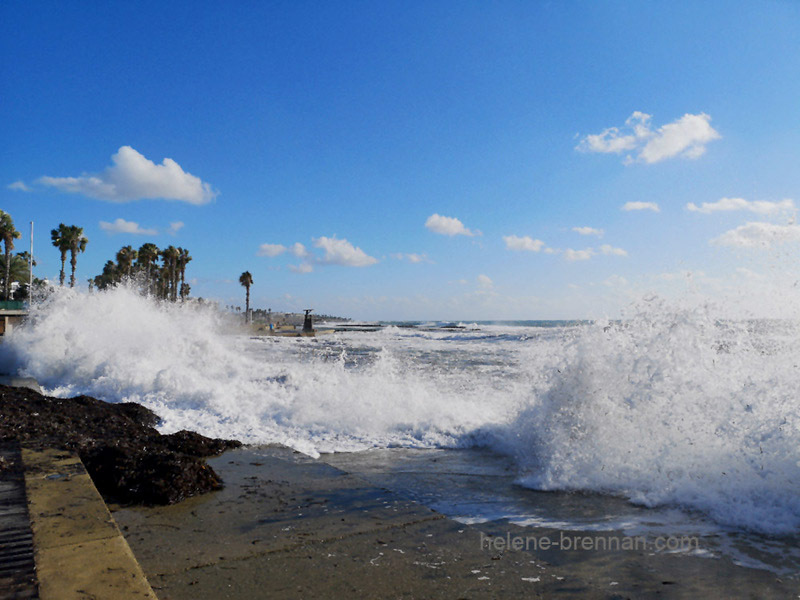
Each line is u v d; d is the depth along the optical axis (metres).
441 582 2.65
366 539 3.21
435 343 32.19
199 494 4.07
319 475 4.66
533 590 2.59
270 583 2.61
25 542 2.66
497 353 21.58
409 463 5.57
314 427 7.19
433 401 8.20
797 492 4.07
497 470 5.26
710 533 3.49
